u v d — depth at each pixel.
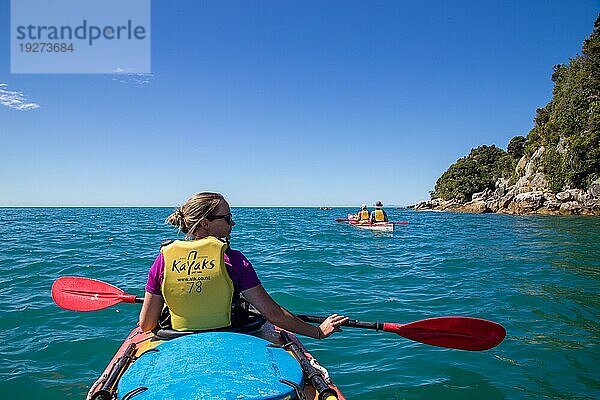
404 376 4.21
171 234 18.48
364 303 6.83
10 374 4.19
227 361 2.42
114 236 17.30
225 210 3.13
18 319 5.75
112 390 2.49
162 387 2.19
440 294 7.40
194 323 2.94
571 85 57.72
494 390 3.92
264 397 2.15
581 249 13.64
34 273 8.79
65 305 4.27
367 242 15.88
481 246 14.71
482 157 89.56
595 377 4.17
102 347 4.85
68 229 21.47
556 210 48.72
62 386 3.97
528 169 59.94
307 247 13.98
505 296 7.19
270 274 9.09
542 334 5.33
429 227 26.25
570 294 7.30
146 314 2.99
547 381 4.10
